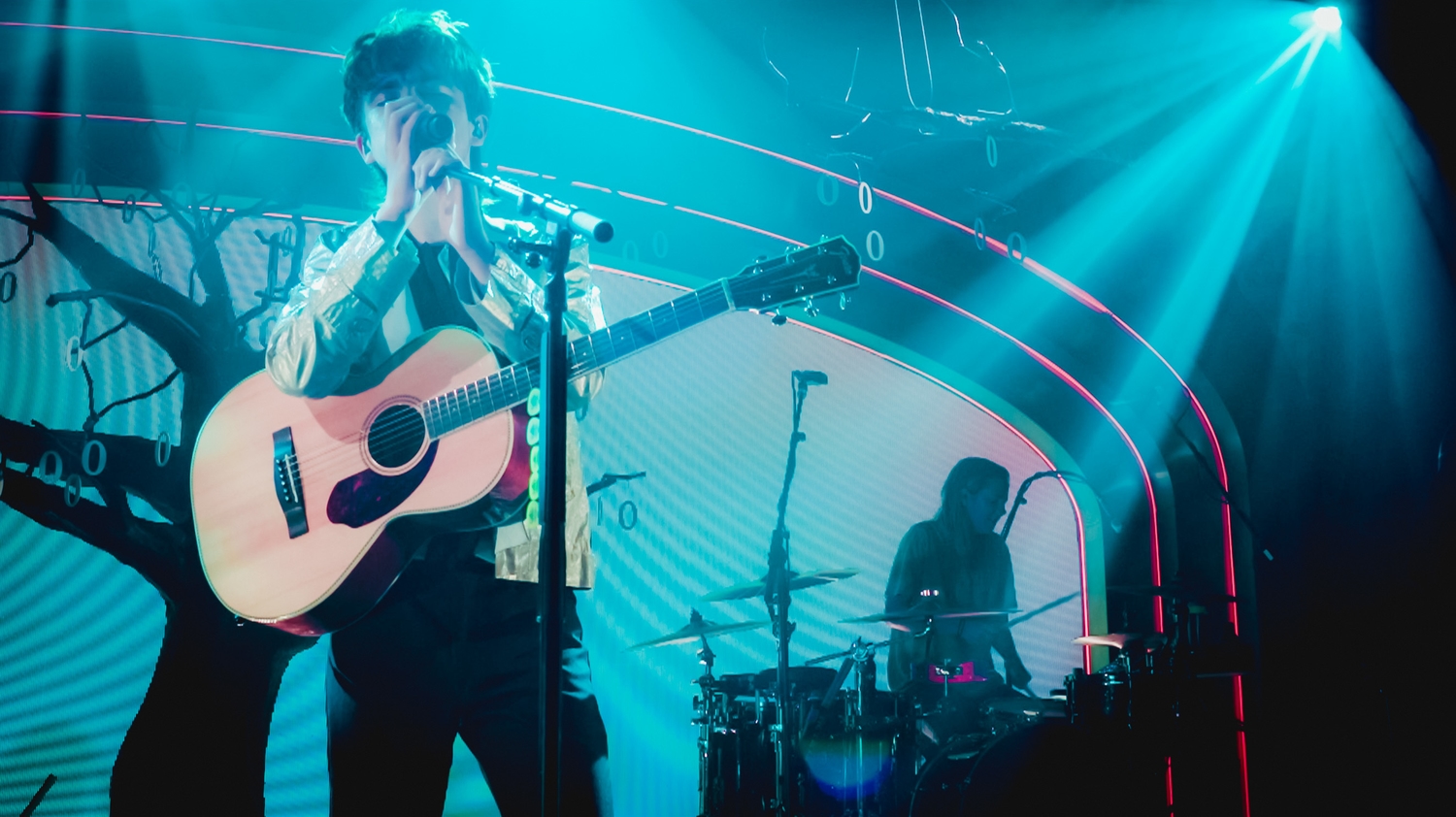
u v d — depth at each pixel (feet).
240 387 6.24
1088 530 18.58
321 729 14.43
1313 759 16.21
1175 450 17.88
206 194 12.76
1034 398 17.87
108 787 13.55
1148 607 17.61
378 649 5.37
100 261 11.66
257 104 12.61
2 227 13.75
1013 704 13.61
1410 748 15.46
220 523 5.96
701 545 16.85
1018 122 14.97
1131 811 12.08
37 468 11.48
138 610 14.12
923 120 14.49
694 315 5.75
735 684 14.88
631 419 16.66
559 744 4.80
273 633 11.04
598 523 16.22
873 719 13.52
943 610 14.34
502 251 5.76
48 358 13.82
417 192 5.44
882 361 18.25
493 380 5.73
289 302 5.83
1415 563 16.01
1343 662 16.48
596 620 16.11
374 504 5.65
